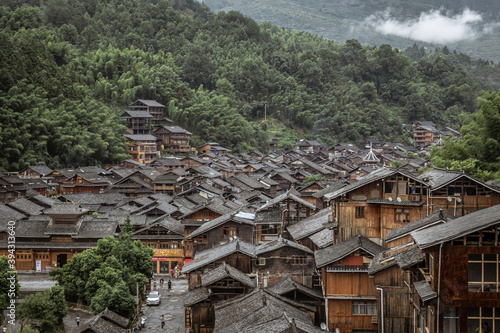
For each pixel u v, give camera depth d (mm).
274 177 150000
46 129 160625
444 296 29906
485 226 28875
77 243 88062
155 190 139875
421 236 32719
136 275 69688
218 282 53188
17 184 123000
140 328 60438
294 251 56469
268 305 41531
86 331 50938
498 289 29688
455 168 82875
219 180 136250
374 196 53781
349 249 47125
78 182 143500
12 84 167250
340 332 46562
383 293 42531
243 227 70688
